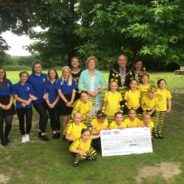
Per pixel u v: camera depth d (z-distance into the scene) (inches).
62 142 301.7
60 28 634.2
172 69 1350.9
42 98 306.0
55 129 312.5
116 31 319.6
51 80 307.1
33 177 238.7
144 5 311.1
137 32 288.2
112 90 296.7
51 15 595.8
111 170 247.8
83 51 353.4
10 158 267.0
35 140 308.8
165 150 284.2
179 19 301.9
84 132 252.2
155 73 1226.0
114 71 309.3
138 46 336.2
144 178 239.1
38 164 255.8
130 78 310.3
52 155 270.8
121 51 342.0
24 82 297.3
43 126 305.7
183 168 254.2
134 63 329.7
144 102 309.0
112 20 310.3
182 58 324.5
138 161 261.7
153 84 351.3
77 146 253.3
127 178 238.1
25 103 296.2
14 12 477.7
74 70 317.4
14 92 295.9
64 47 694.5
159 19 288.5
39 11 513.3
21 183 232.1
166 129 348.8
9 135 325.7
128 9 304.3
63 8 594.2
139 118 297.4
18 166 253.3
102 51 345.1
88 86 298.5
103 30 328.2
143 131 278.5
